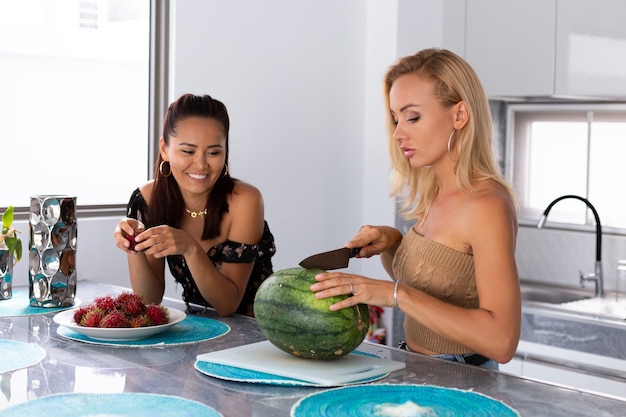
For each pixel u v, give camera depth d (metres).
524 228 3.95
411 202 1.96
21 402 1.30
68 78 3.19
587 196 3.74
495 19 3.60
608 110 3.63
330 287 1.50
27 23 3.08
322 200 3.82
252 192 2.21
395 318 3.90
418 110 1.75
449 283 1.74
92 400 1.31
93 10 3.21
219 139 2.08
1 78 3.04
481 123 1.75
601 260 3.54
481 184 1.74
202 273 2.00
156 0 3.27
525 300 3.79
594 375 2.99
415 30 3.82
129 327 1.73
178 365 1.54
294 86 3.66
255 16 3.49
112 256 3.10
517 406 1.31
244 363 1.50
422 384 1.43
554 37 3.41
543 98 3.73
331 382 1.40
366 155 3.96
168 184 2.20
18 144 3.10
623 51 3.20
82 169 3.24
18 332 1.83
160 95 3.32
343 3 3.80
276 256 3.67
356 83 3.89
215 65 3.39
